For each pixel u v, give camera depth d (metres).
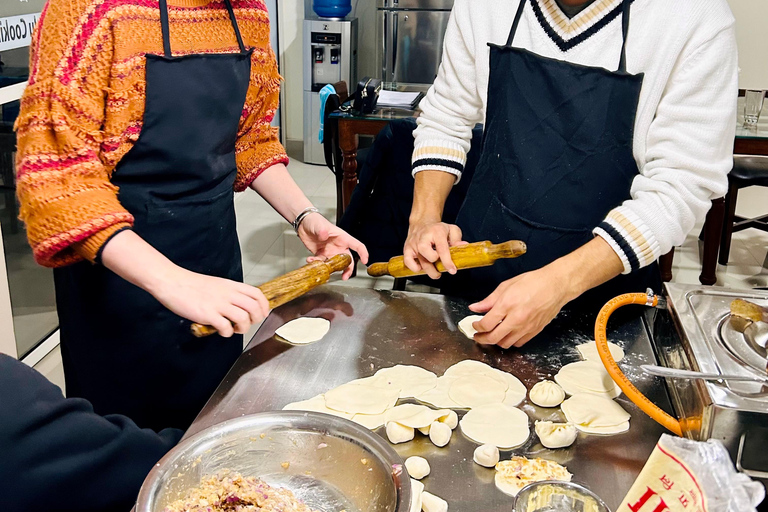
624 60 1.34
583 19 1.37
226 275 1.46
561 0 1.39
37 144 1.09
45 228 1.06
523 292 1.21
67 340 1.39
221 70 1.28
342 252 1.47
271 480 0.93
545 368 1.23
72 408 0.83
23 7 2.47
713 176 1.28
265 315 1.12
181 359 1.38
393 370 1.20
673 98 1.29
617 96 1.36
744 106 3.51
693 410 0.96
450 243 1.39
